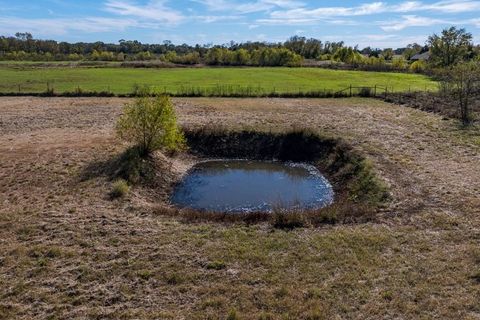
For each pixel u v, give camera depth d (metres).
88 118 27.56
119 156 18.25
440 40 82.06
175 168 19.77
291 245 10.38
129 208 13.02
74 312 7.71
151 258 9.70
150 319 7.53
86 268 9.20
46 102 34.31
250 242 10.54
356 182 16.75
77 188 14.78
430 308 7.80
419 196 13.84
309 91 41.34
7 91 40.44
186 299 8.17
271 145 22.98
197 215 12.61
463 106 29.36
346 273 9.02
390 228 11.39
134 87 43.44
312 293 8.27
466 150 19.50
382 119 27.59
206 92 39.53
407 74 65.44
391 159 18.22
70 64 81.94
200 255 9.84
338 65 79.88
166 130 18.66
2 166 17.16
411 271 9.09
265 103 34.53
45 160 17.97
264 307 7.88
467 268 9.16
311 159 21.81
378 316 7.59
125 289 8.47
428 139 21.75
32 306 7.88
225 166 21.33
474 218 11.91
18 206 12.98
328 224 11.79
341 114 29.59
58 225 11.45
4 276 8.88
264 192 17.39
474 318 7.48
